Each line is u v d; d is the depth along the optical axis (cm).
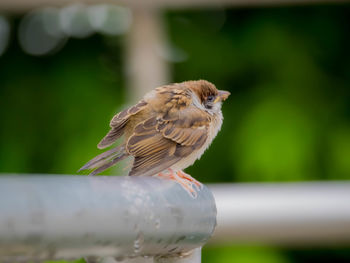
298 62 1099
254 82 1102
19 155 1091
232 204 639
